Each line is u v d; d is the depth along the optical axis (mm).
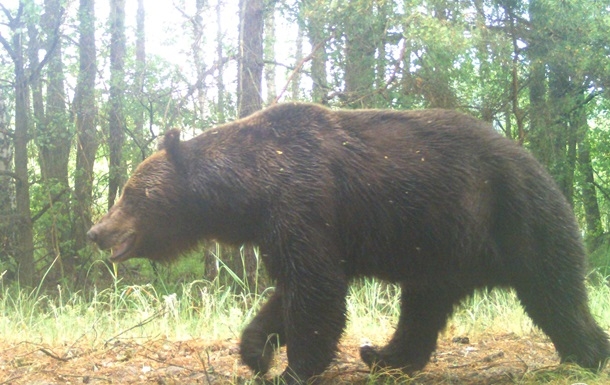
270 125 3010
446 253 2994
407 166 2939
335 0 6957
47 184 8719
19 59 8461
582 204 11047
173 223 3074
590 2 7992
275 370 3418
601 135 10352
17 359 3510
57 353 3666
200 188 3004
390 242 2971
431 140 2990
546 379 3090
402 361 3365
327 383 3215
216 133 3070
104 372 3307
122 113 8906
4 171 8508
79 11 8570
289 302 2883
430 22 6668
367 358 3428
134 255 3107
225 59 7988
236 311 4539
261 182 2916
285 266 2877
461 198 2941
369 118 3035
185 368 3379
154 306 5211
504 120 9188
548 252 3035
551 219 3031
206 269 7348
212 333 4293
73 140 9414
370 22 7074
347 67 7648
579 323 3094
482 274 3105
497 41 7629
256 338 3033
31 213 9477
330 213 2893
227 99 8367
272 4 7719
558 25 8047
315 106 3035
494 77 8188
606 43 8133
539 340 4145
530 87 8766
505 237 3025
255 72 7539
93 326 4039
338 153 2932
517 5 8258
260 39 7582
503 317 4680
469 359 3686
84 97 9148
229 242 3113
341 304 2900
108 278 8812
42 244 9445
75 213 9172
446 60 7000
